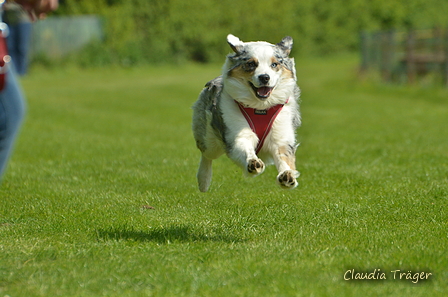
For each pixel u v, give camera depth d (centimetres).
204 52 5853
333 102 3412
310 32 6209
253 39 5862
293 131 904
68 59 5216
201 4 5738
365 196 1117
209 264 716
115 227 917
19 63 608
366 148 1739
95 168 1484
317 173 1347
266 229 914
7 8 586
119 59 5388
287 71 888
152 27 5631
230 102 886
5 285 656
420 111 2883
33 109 2989
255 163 809
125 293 622
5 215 1022
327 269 688
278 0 6009
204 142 989
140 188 1250
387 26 6500
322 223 940
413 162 1463
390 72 4050
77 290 636
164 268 697
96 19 5306
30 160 1631
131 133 2269
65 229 920
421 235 842
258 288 629
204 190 1098
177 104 3325
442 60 3603
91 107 3162
